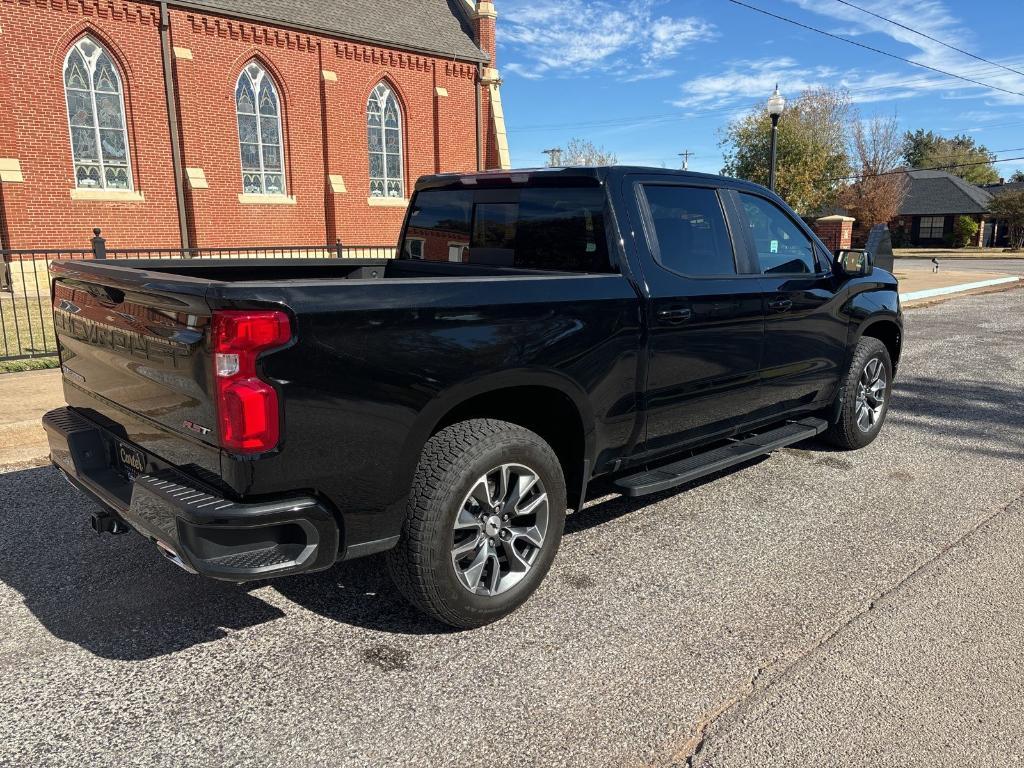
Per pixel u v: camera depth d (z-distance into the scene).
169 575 3.61
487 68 24.66
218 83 18.72
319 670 2.85
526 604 3.37
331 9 21.22
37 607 3.29
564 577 3.64
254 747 2.42
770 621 3.22
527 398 3.55
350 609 3.33
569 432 3.61
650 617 3.26
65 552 3.83
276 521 2.52
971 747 2.43
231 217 19.41
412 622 3.22
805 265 4.88
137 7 17.17
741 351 4.26
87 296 3.19
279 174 20.55
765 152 39.19
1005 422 6.61
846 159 48.91
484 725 2.54
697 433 4.20
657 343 3.72
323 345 2.55
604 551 3.93
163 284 2.58
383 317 2.69
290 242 20.78
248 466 2.45
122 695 2.69
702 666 2.88
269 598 3.41
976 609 3.33
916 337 11.77
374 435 2.71
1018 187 61.53
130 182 17.86
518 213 4.07
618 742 2.45
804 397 5.01
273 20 19.28
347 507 2.72
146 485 2.66
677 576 3.65
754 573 3.68
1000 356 10.02
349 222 21.72
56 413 3.62
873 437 5.77
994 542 4.06
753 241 4.44
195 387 2.52
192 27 18.09
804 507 4.57
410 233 4.84
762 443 4.56
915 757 2.38
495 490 3.16
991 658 2.94
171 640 3.05
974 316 14.68
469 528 3.05
